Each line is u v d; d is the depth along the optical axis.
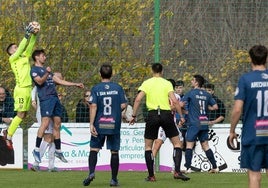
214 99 51.28
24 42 49.50
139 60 53.81
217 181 44.06
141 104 52.44
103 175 47.88
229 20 55.12
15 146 52.72
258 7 54.75
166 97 43.03
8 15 56.41
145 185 41.66
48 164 51.88
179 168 44.00
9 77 54.91
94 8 54.56
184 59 54.66
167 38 55.41
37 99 50.56
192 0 56.09
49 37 54.50
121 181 43.88
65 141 52.53
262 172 49.56
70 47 54.28
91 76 53.91
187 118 49.56
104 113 40.38
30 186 41.25
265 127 29.17
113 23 54.28
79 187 40.62
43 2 55.22
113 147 40.94
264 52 29.52
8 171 50.91
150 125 43.09
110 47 54.12
